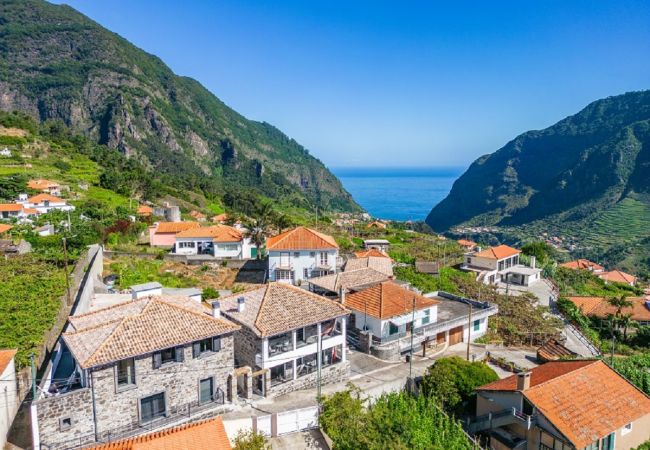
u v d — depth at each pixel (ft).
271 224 299.99
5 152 511.81
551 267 331.16
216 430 93.76
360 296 165.07
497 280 288.10
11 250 216.95
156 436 92.22
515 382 121.80
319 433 111.75
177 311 113.80
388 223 637.71
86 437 96.53
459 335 175.63
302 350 130.62
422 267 262.26
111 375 98.58
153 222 350.23
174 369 107.34
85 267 199.62
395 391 132.36
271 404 119.96
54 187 402.72
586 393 116.06
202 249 280.51
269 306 131.03
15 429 97.66
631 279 364.79
